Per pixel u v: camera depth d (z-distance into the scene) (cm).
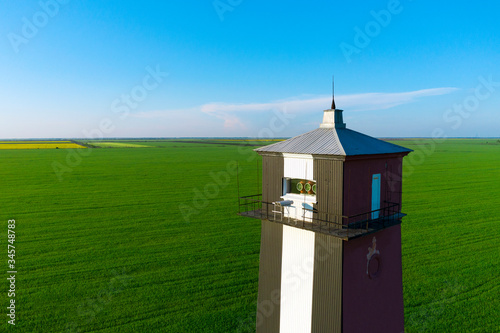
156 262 2770
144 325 1897
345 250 1405
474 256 2897
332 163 1412
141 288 2322
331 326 1444
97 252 2986
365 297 1541
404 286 2372
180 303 2133
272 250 1698
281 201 1588
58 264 2720
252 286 2361
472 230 3628
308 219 1540
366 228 1426
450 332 1850
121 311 2034
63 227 3728
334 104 1705
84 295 2220
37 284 2370
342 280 1398
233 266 2695
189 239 3350
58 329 1848
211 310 2056
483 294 2244
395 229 1719
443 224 3853
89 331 1838
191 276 2516
